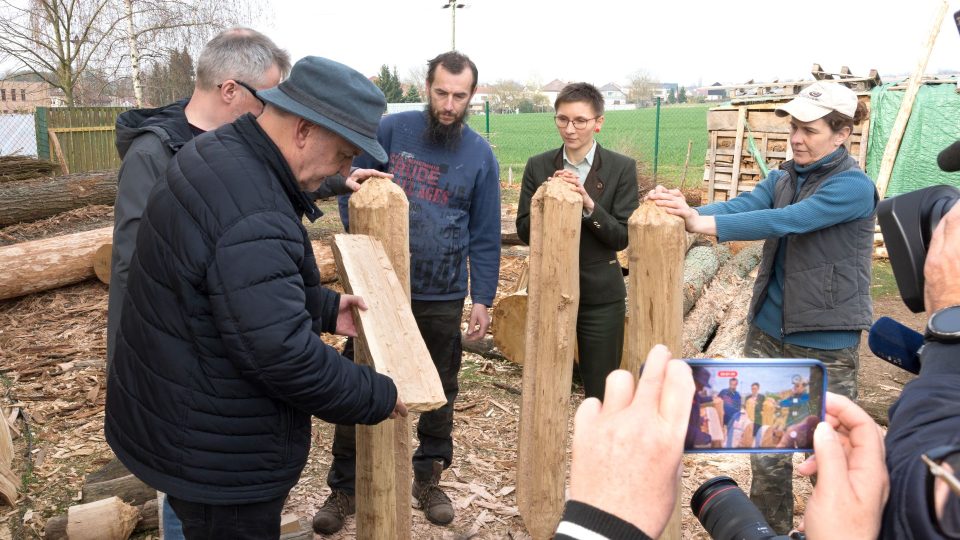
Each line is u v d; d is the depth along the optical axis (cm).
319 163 188
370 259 229
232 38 244
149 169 223
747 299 622
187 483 181
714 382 85
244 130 182
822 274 265
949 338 72
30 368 506
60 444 400
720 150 1007
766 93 1011
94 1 1845
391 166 319
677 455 67
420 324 321
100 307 645
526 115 5106
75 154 1467
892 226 88
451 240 316
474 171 319
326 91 179
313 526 313
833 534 65
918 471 63
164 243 175
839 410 83
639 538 64
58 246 676
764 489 289
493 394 477
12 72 1850
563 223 245
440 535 321
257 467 184
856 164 264
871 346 93
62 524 304
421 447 335
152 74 2050
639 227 219
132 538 310
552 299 251
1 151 1638
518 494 280
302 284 178
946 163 95
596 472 67
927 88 905
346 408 178
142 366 182
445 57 307
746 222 248
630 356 230
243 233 169
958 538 58
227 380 177
